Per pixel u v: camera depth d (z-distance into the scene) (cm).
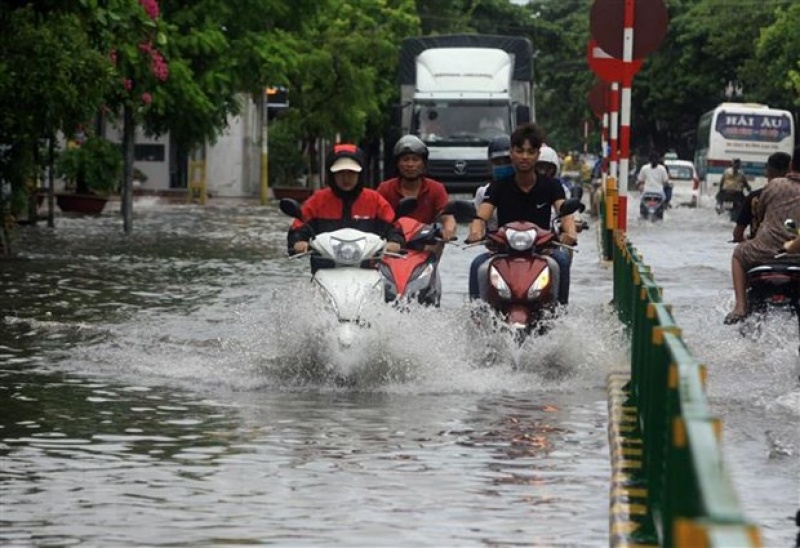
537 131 2250
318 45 9725
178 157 10994
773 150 10912
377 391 2034
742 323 2414
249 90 5819
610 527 1248
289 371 2111
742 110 10931
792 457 1580
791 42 11969
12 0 3944
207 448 1633
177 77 5272
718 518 636
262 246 4972
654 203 7231
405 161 2289
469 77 7362
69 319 2797
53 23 3953
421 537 1244
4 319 2772
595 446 1647
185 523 1294
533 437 1700
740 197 7956
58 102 3888
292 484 1451
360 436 1703
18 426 1759
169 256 4466
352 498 1390
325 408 1894
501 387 2058
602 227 4656
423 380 2086
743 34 13888
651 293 1516
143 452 1609
